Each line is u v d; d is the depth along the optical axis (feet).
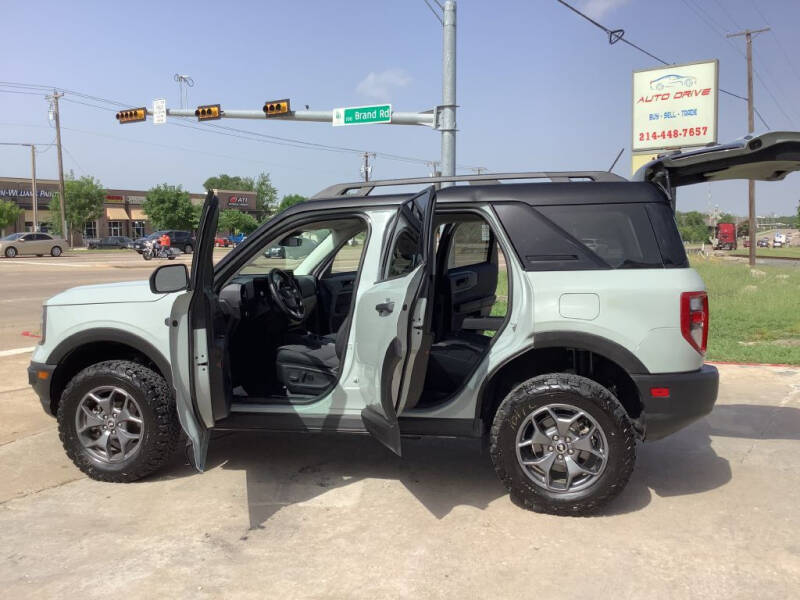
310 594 9.89
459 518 12.50
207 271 12.64
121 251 171.22
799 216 317.22
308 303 17.49
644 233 12.59
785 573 10.44
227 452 16.21
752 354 29.17
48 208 226.17
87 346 14.56
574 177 13.76
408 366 11.43
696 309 12.36
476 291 17.17
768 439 17.49
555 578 10.30
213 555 11.09
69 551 11.23
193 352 12.28
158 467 14.10
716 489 13.98
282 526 12.18
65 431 14.10
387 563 10.79
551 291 12.52
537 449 12.69
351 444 16.83
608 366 13.35
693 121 88.17
